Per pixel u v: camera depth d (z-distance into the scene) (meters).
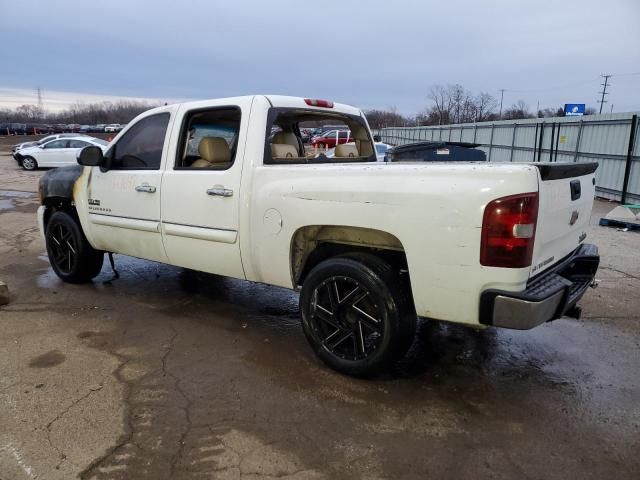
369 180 2.94
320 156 4.30
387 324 2.98
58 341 3.82
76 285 5.32
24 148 21.06
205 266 3.97
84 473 2.32
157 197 4.12
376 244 3.18
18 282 5.41
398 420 2.79
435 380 3.27
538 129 17.78
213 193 3.70
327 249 3.51
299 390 3.10
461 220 2.60
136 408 2.87
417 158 8.59
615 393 3.13
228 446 2.53
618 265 6.38
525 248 2.52
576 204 3.15
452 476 2.34
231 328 4.13
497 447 2.55
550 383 3.25
